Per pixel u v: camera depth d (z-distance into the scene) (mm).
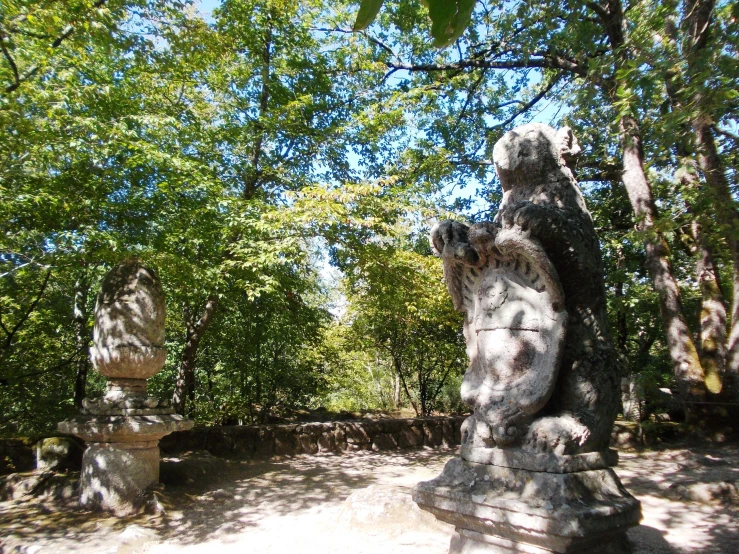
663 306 9977
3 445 6898
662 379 12773
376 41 12898
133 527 4852
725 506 5309
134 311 5988
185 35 6957
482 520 2832
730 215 6215
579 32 8250
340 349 13828
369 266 8531
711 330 10070
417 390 16062
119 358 5871
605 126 9422
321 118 10883
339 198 7887
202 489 6570
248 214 8250
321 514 5465
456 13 1084
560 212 3205
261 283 8625
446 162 11898
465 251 3355
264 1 9828
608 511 2641
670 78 5969
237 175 9680
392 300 9047
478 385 3287
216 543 4660
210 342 11656
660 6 6145
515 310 3164
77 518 5367
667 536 4332
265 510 5688
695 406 9430
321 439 9523
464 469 3090
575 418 2941
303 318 11117
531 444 2881
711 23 6336
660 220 7113
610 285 13547
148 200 7727
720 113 6016
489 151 12625
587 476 2814
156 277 6309
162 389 12055
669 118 5191
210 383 12594
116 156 7789
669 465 7617
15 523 5219
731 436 9008
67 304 9594
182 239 8047
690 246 11555
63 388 10055
